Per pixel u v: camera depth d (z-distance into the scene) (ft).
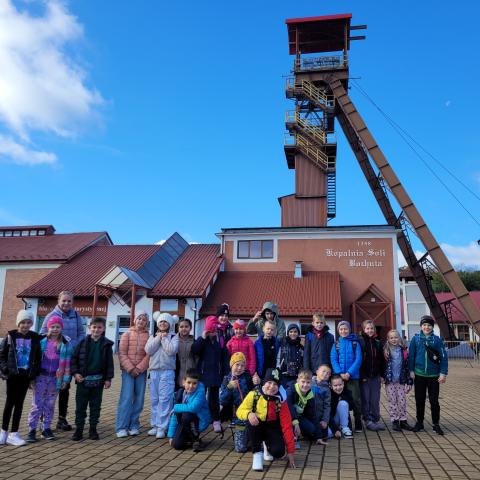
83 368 25.14
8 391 24.09
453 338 105.60
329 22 113.19
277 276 94.73
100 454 22.09
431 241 91.71
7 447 23.21
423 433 27.71
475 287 218.79
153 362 26.45
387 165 100.17
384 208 112.16
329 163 111.75
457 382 57.88
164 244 104.53
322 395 25.66
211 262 98.37
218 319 29.50
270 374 20.77
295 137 113.09
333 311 83.30
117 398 40.91
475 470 19.99
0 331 102.89
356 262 93.66
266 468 20.21
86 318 90.94
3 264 106.73
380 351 29.43
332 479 18.69
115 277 85.51
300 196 110.52
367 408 29.07
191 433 23.09
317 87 114.21
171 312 87.51
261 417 20.07
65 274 99.19
